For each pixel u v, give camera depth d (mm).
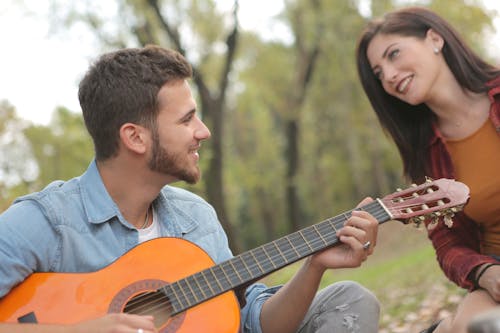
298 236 2369
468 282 2727
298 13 16688
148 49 2465
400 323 4316
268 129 26719
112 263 2305
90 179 2439
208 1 12961
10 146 9961
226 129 26656
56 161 13508
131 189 2445
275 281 7062
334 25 16141
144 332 2012
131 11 12242
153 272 2314
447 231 2979
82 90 2471
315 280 2398
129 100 2365
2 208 6859
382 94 3221
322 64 18578
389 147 20938
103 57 2498
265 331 2486
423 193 2527
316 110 21984
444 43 3025
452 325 2572
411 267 6305
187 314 2260
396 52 3033
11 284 2184
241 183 25234
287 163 18516
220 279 2307
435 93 3020
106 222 2391
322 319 2480
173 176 2455
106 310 2195
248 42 18312
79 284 2238
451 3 15094
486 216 2951
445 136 3102
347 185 25969
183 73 2445
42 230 2270
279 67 18656
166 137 2387
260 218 28359
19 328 2049
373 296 2498
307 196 26969
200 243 2604
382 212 2379
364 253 2309
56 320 2154
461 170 3029
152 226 2553
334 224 2387
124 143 2383
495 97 2951
